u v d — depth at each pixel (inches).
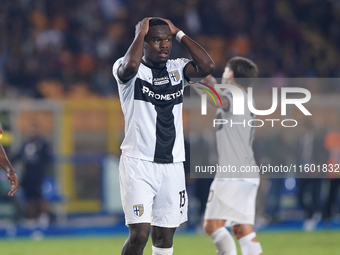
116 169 1720.0
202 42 2447.1
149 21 612.1
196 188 1566.2
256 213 1643.7
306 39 2635.3
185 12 2492.6
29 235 1573.6
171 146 624.7
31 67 2075.5
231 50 2464.3
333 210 1695.4
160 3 2491.4
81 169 1691.7
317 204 1667.1
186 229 1658.5
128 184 611.5
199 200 1568.7
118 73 603.2
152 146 612.4
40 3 2349.9
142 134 610.9
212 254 1151.6
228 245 749.9
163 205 629.6
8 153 1624.0
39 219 1625.2
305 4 2758.4
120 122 1753.2
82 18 2369.6
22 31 2222.0
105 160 1715.1
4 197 1599.4
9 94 1955.0
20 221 1611.7
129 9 2465.6
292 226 1668.3
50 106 1688.0
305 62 2539.4
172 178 627.8
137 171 609.3
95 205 1699.1
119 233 1622.8
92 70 2220.7
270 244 1301.7
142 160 611.5
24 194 1600.6
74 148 1702.8
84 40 2299.5
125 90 614.5
